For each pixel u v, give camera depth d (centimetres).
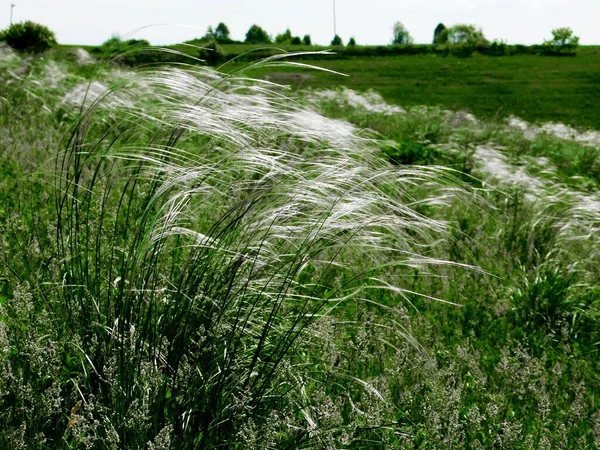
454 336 480
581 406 378
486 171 988
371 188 357
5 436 262
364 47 5878
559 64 5125
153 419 282
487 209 779
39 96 1137
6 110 993
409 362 382
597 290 609
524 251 690
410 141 1209
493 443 327
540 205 799
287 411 313
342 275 489
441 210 698
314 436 295
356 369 379
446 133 1434
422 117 1648
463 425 358
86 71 1683
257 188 346
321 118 403
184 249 404
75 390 291
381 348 396
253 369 323
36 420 276
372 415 308
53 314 336
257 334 338
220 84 361
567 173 1298
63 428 292
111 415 282
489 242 673
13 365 306
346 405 349
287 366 313
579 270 632
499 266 625
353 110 1655
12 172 665
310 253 326
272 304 352
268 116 368
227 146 382
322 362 351
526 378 380
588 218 762
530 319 550
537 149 1464
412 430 331
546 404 351
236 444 294
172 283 341
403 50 5872
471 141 1402
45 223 502
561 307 560
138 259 308
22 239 473
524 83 4066
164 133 361
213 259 322
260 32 9656
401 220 340
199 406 292
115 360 298
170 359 311
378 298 504
